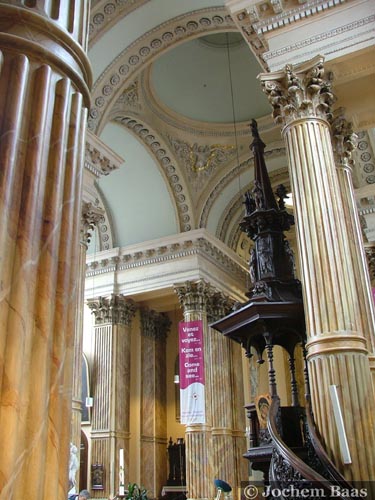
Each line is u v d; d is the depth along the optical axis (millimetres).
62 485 2715
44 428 2633
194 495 14023
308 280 6242
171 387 18875
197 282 16344
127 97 14641
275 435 5723
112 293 17219
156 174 16859
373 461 5406
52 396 2748
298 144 6902
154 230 17359
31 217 2836
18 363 2568
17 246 2754
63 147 3172
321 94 7137
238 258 18422
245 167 17453
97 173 11578
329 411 5664
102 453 15586
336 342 5852
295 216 6719
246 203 8594
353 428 5535
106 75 11617
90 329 17719
